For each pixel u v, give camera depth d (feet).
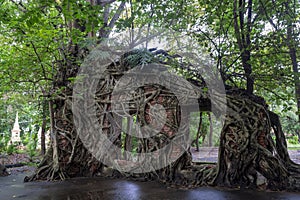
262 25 18.12
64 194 13.88
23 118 51.24
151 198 12.89
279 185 14.17
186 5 20.54
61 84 20.40
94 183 16.96
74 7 9.85
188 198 12.78
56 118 20.16
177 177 16.87
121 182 17.24
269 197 12.60
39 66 20.53
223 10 17.48
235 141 15.49
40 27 16.40
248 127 15.51
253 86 19.69
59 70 20.57
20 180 18.33
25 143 45.96
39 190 14.90
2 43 21.99
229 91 17.60
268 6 17.24
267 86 18.86
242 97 16.69
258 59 18.19
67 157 19.33
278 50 17.31
